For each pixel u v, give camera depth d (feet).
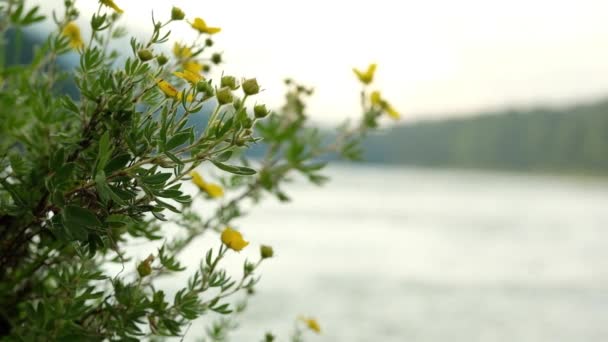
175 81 2.70
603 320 19.20
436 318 17.34
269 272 21.90
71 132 2.63
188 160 2.31
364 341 13.32
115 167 2.29
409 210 72.84
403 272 26.27
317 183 3.53
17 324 2.61
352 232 42.11
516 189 178.29
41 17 2.32
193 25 2.56
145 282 2.67
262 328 10.81
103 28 2.43
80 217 2.23
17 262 2.58
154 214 2.30
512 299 21.86
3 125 2.55
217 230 3.07
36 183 2.41
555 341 15.97
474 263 31.07
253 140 2.33
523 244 41.83
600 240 46.44
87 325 2.54
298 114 4.02
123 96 2.40
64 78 2.72
